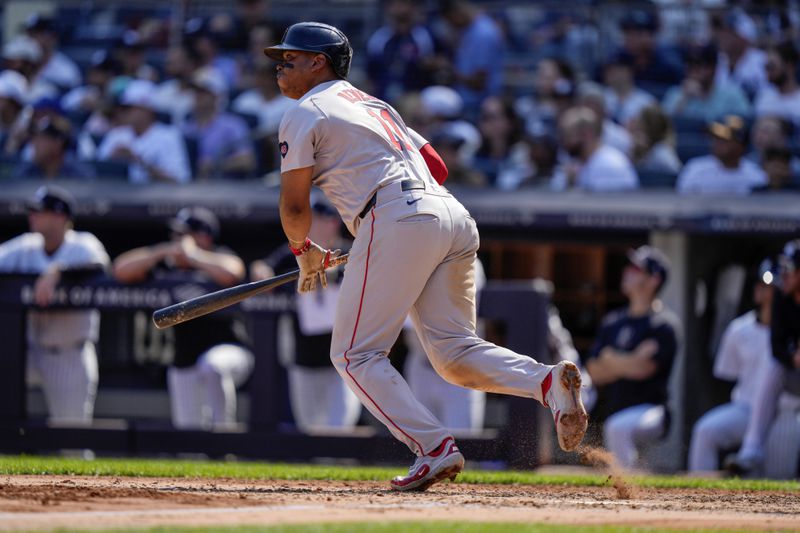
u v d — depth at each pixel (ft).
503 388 51.72
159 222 137.28
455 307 52.26
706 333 138.31
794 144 145.59
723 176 134.82
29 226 139.13
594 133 136.15
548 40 160.15
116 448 105.60
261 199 132.36
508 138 142.72
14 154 144.15
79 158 142.72
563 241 139.95
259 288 55.06
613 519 45.21
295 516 43.11
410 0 153.89
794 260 93.56
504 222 130.41
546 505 51.47
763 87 152.66
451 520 42.19
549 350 105.60
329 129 50.90
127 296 107.34
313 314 105.09
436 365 52.80
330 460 102.73
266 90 146.61
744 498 60.44
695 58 149.38
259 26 156.56
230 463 88.79
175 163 140.87
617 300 146.00
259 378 104.99
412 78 152.66
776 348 96.37
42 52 159.63
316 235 103.09
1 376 106.93
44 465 69.31
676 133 148.56
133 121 141.59
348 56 53.72
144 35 163.94
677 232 134.92
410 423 51.26
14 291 107.24
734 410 107.86
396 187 50.60
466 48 154.20
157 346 130.93
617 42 154.20
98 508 44.42
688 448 134.10
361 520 41.83
